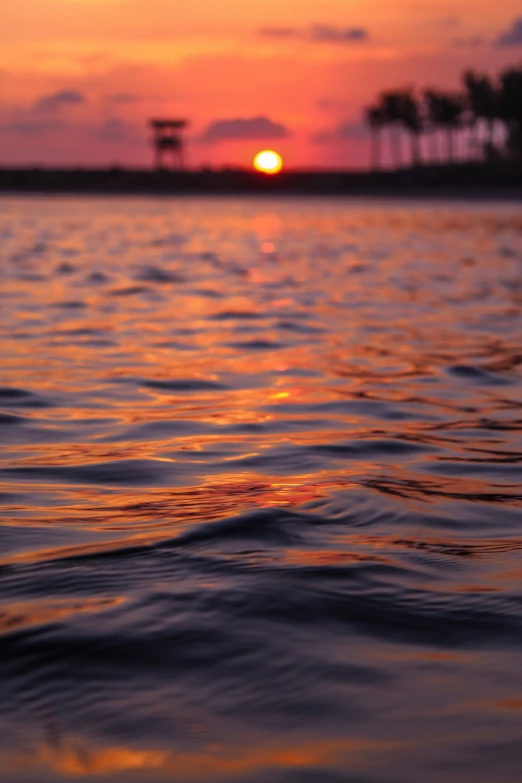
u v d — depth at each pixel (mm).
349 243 29797
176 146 123062
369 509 4035
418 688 2434
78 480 4602
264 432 5758
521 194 98438
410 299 13906
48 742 2156
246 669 2516
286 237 33469
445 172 114438
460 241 30609
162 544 3498
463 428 5926
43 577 3156
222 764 2074
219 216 54438
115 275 17406
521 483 4602
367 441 5508
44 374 7707
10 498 4258
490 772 2049
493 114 113938
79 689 2393
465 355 8906
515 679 2490
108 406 6523
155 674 2479
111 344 9375
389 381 7590
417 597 3035
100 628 2730
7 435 5621
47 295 13781
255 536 3613
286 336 10078
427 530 3787
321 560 3354
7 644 2625
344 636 2740
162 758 2098
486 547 3582
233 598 2973
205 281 16562
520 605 2982
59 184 118312
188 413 6320
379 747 2146
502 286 15945
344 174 118812
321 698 2373
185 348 9188
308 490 4344
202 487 4449
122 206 70688
